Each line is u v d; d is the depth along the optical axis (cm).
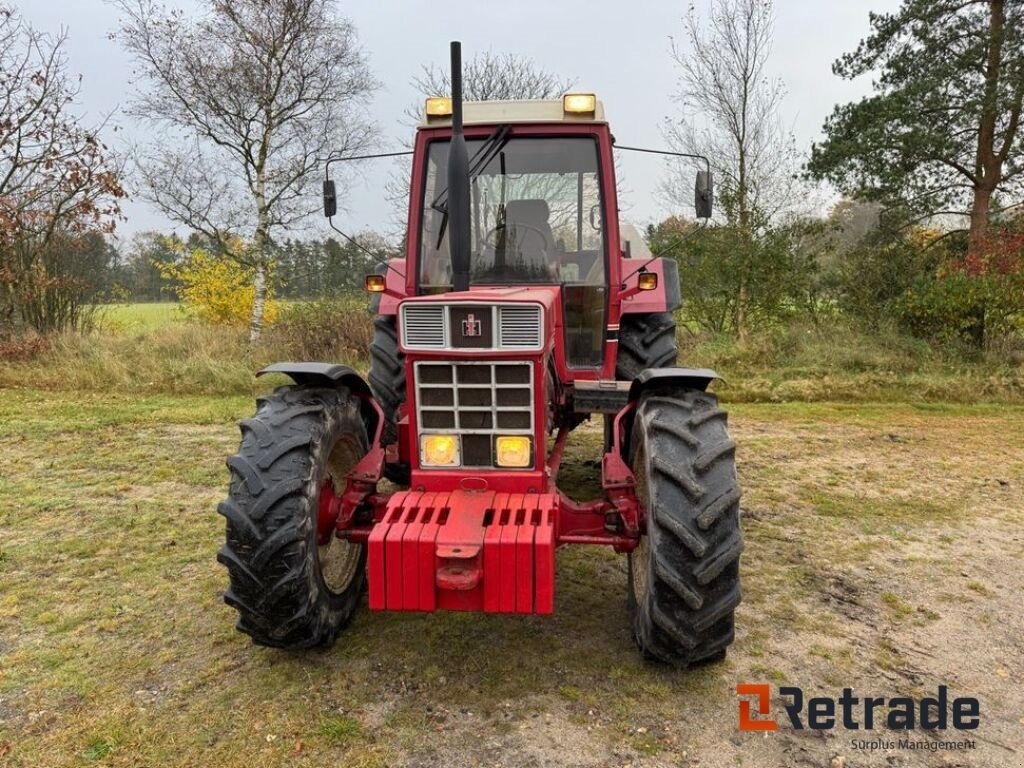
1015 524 491
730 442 291
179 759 246
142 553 424
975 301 1123
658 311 499
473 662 309
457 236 337
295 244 1433
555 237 440
